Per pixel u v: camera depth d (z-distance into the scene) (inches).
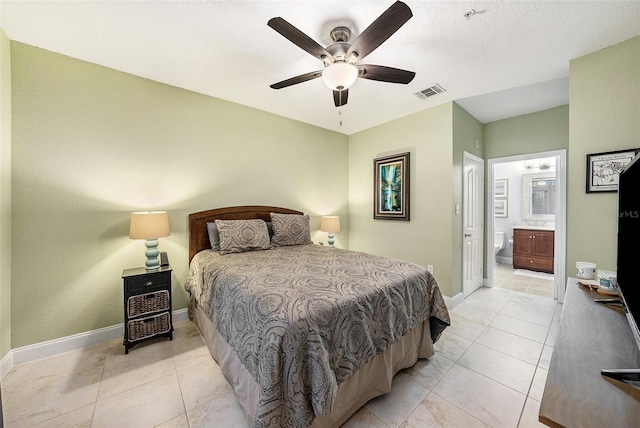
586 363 36.6
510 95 113.2
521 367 75.1
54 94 81.3
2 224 71.4
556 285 127.2
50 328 80.8
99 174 89.0
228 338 62.4
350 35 72.2
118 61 86.8
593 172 79.8
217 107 116.3
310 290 58.5
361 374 58.0
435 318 79.0
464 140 129.7
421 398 62.9
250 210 125.6
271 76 96.7
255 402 51.1
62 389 65.2
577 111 82.7
